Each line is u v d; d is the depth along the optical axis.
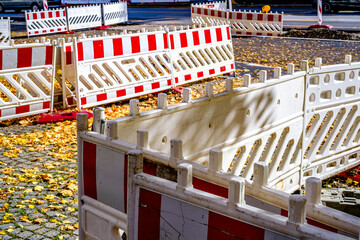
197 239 2.59
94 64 9.16
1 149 7.03
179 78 10.88
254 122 5.21
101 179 3.35
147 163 3.18
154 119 4.00
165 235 2.75
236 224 2.39
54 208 5.21
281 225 2.19
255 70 13.29
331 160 6.46
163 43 10.45
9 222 4.90
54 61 8.73
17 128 8.12
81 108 9.01
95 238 3.48
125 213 3.18
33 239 4.59
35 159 6.65
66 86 9.05
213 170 2.87
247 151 5.20
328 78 6.11
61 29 22.12
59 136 7.67
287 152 5.87
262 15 20.78
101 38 9.20
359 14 28.34
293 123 5.77
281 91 5.48
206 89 4.57
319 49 17.00
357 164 6.84
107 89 9.34
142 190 2.84
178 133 4.29
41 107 8.70
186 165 2.60
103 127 3.51
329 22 24.72
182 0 37.91
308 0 33.78
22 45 8.30
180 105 4.22
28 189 5.69
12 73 8.30
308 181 2.39
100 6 23.72
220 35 12.02
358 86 6.40
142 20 27.80
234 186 2.37
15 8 30.72
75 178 6.07
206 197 2.48
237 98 4.91
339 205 4.18
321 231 2.08
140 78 9.97
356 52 16.31
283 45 18.11
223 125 4.81
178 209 2.65
